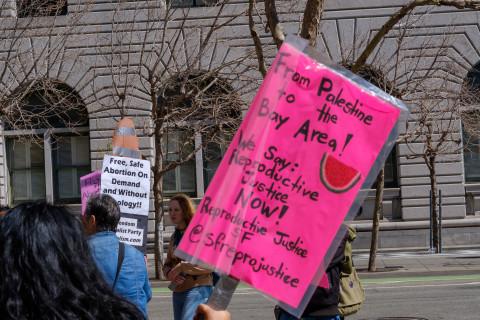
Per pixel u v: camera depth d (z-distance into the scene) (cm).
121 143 904
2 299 211
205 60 2330
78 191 2580
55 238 220
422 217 2439
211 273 709
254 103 346
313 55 352
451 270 1817
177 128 2052
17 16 2067
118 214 511
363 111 353
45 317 209
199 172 2512
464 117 2125
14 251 216
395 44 2344
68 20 2147
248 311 1322
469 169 2508
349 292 679
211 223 329
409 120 2336
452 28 2347
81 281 221
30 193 2602
